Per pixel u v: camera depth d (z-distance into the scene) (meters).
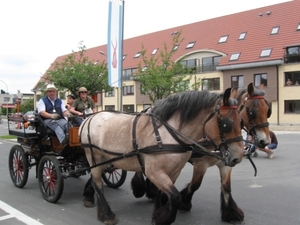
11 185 7.17
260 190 6.55
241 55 28.98
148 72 15.72
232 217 4.62
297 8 29.58
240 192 6.41
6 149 13.89
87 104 7.24
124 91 37.84
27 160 6.69
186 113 3.92
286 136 18.61
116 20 11.95
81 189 6.75
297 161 10.17
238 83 29.23
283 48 26.98
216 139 3.80
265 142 4.67
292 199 5.86
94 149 4.98
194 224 4.64
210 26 34.38
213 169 8.86
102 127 4.82
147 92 15.68
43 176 6.06
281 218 4.84
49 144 6.26
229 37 31.45
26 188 6.87
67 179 7.71
